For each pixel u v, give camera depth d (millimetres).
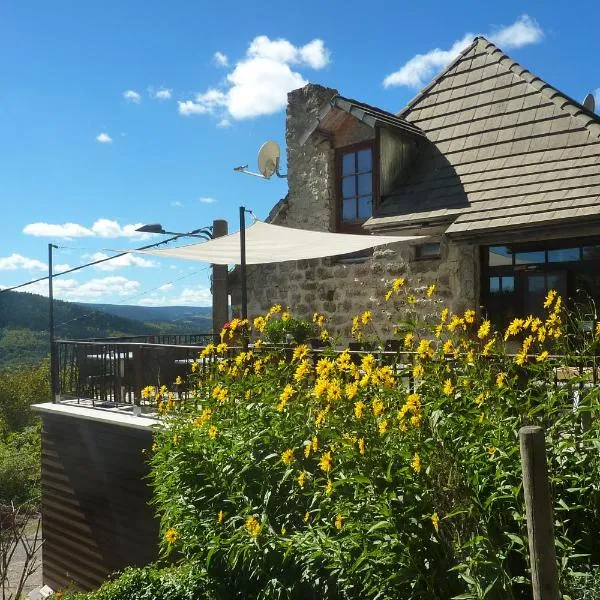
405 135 10500
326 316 11227
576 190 7977
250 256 9516
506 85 10250
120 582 5727
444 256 9531
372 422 3764
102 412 8352
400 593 3273
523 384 4336
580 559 3211
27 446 18484
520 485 3098
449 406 3783
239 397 5570
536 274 8609
